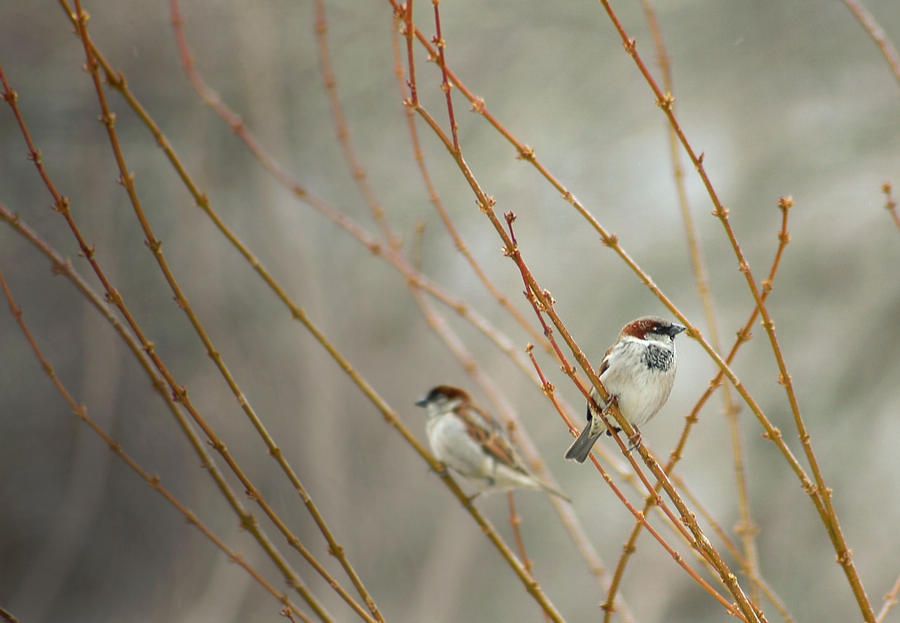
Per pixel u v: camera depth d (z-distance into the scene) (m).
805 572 13.26
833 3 15.25
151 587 15.13
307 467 14.97
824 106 15.42
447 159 15.42
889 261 14.13
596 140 15.61
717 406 14.19
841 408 13.88
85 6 14.30
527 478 7.46
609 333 14.77
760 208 14.97
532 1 15.40
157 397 15.16
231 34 14.48
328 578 4.14
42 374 15.51
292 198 14.95
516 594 14.82
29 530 15.52
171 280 4.15
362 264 15.45
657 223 15.31
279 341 15.12
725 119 15.64
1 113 14.58
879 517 13.34
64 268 4.17
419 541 15.30
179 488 15.30
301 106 15.39
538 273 14.95
